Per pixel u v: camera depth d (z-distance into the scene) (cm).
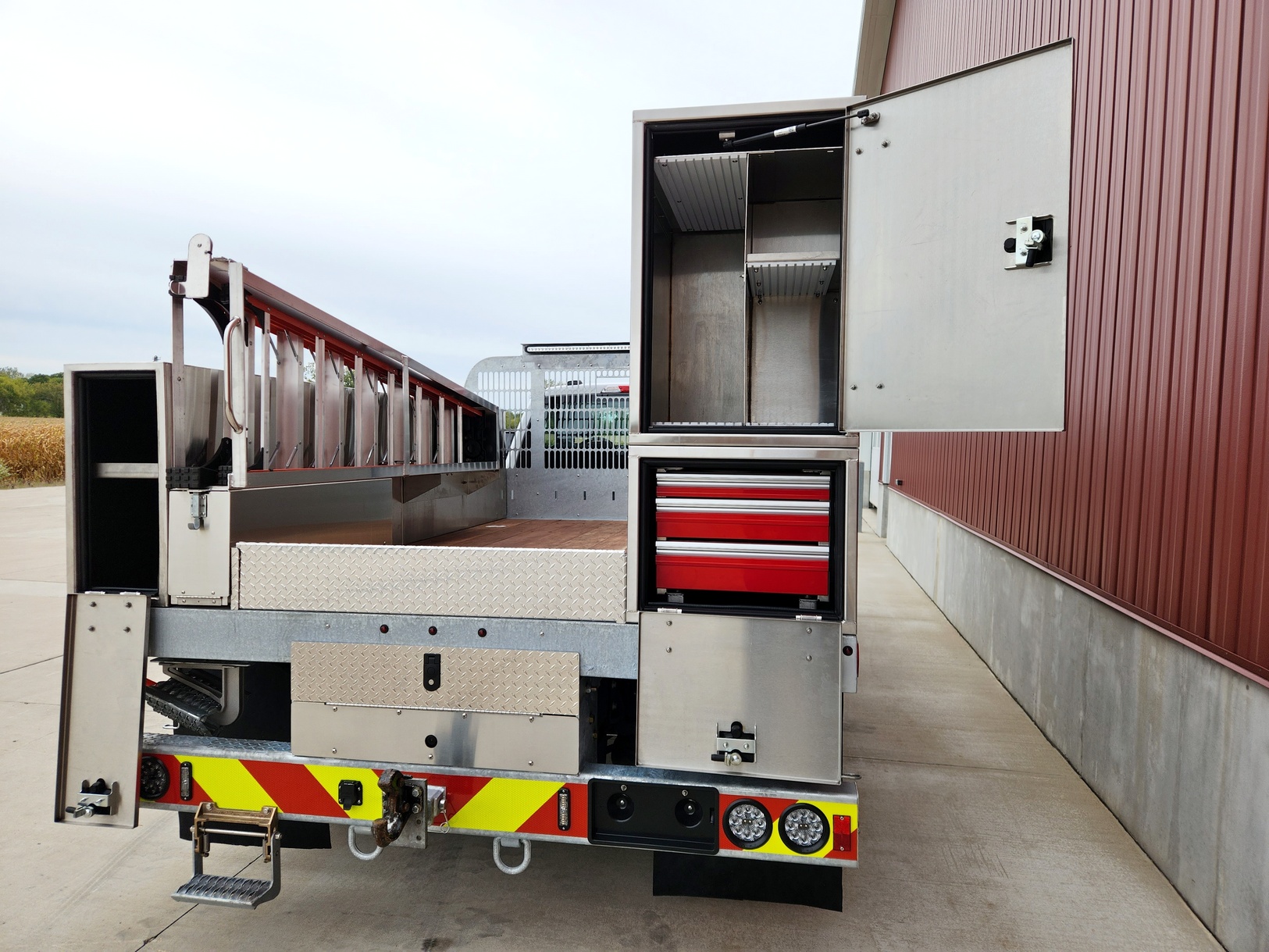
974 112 156
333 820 183
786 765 167
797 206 254
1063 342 150
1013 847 256
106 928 204
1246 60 216
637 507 174
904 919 211
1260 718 189
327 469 242
